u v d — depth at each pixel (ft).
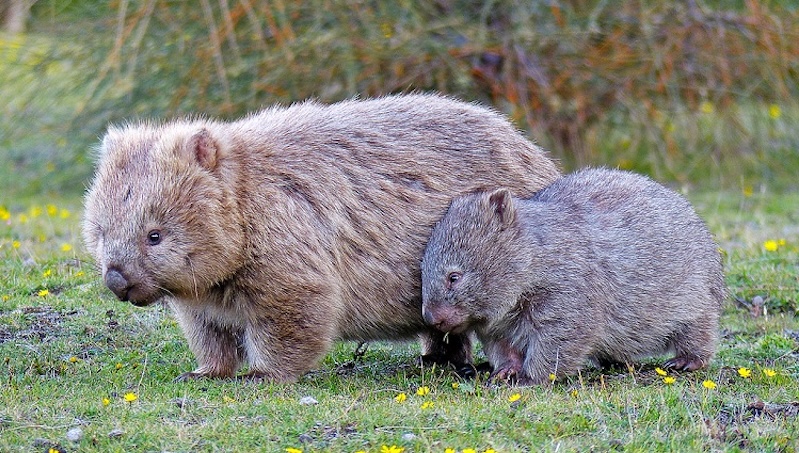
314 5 74.54
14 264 48.16
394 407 30.50
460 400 32.04
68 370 35.91
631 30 77.61
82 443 27.76
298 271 33.63
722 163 83.46
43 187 82.99
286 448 27.48
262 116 36.55
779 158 83.82
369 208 34.96
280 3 73.10
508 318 34.81
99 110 80.79
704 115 83.10
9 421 29.12
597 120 81.61
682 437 28.14
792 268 50.62
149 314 41.91
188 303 34.42
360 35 75.05
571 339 34.30
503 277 34.04
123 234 32.35
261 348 34.27
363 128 35.86
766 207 71.77
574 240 34.58
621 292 35.32
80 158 82.33
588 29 75.51
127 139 33.73
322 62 75.77
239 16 74.33
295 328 33.94
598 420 29.17
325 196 34.40
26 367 36.22
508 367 35.06
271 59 74.79
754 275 48.96
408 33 74.74
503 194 34.17
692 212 37.88
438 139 36.42
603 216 35.68
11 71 87.15
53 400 31.45
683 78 78.38
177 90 77.25
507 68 76.38
